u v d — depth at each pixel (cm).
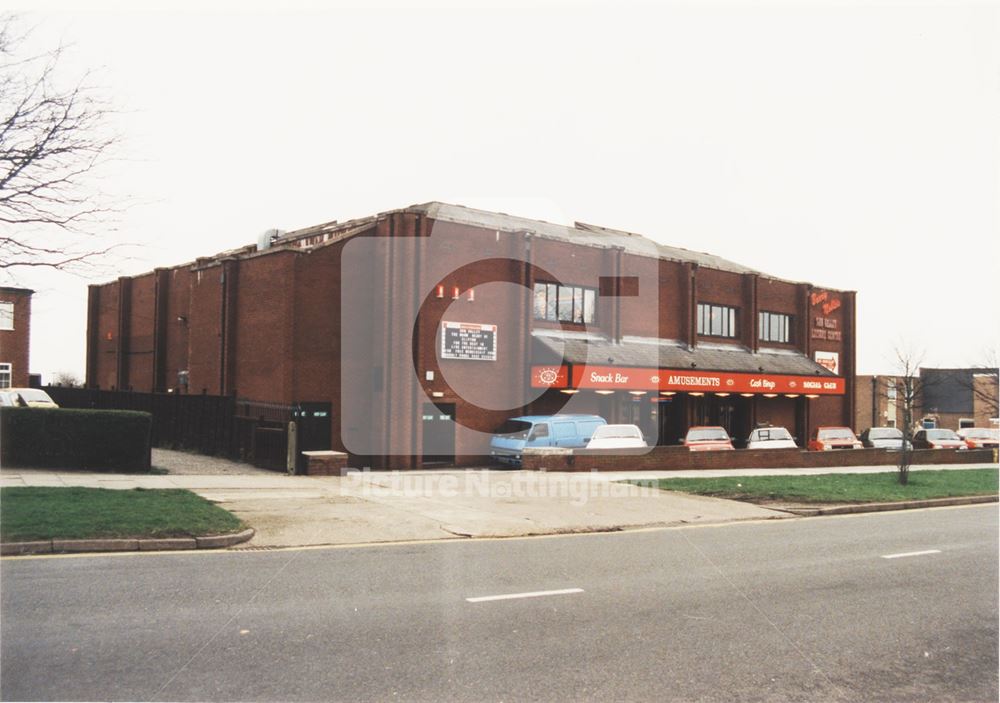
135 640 651
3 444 1730
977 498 2012
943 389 6353
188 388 2889
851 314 4288
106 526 1065
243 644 651
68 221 1438
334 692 554
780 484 2036
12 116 1339
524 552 1129
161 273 3369
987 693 601
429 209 2564
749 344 3675
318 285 2345
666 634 722
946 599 898
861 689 603
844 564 1095
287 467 1959
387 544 1163
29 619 702
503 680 589
